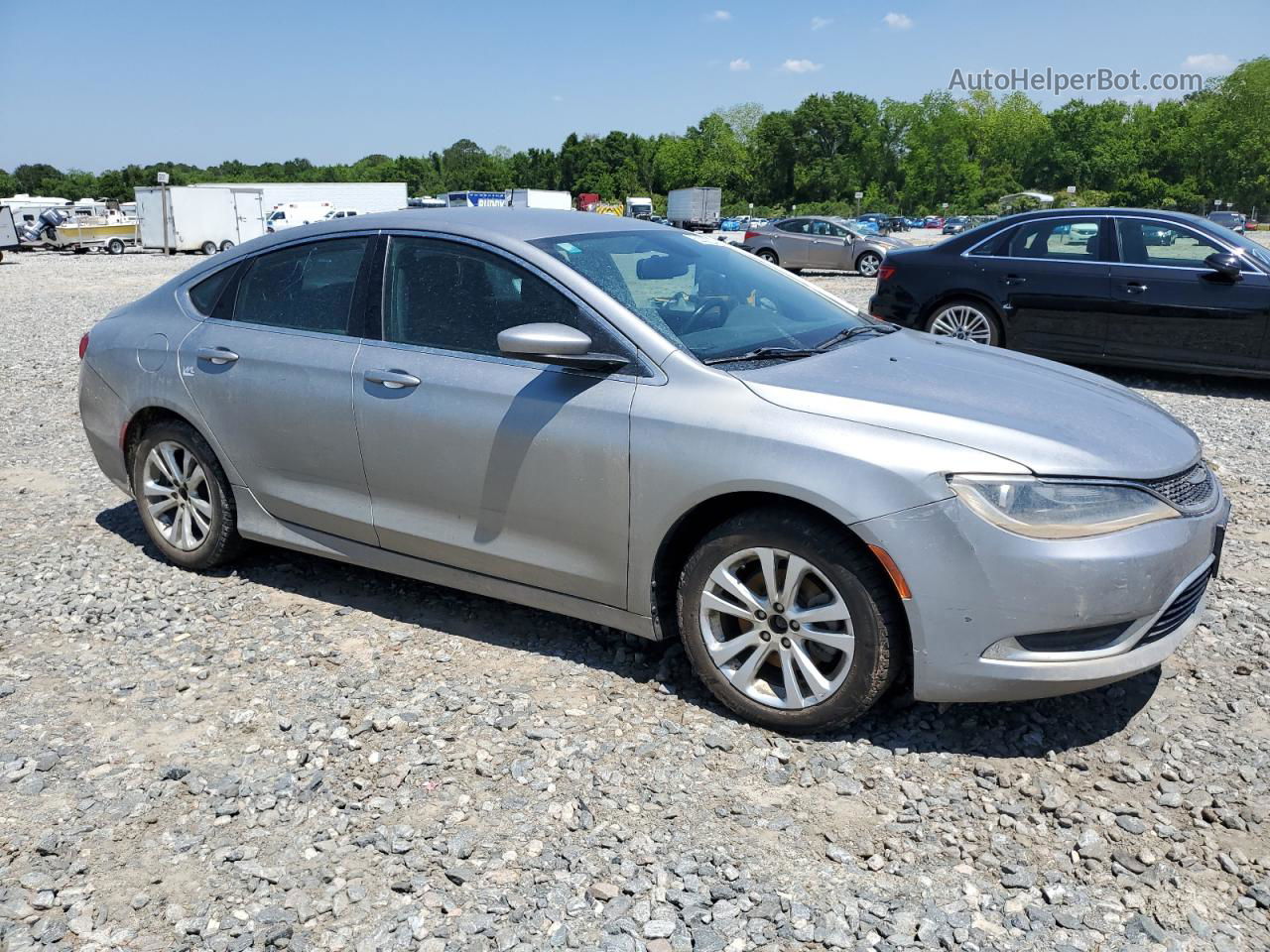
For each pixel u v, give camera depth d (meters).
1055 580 2.80
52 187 158.12
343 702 3.42
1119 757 3.06
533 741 3.17
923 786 2.92
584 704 3.38
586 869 2.58
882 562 2.90
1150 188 112.88
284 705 3.41
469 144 188.38
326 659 3.74
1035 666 2.88
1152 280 8.44
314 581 4.48
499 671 3.62
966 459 2.87
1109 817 2.77
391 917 2.42
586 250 3.71
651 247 3.96
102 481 6.18
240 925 2.40
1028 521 2.82
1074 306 8.80
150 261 35.47
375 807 2.84
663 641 3.77
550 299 3.50
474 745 3.14
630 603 3.40
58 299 19.30
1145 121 117.31
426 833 2.73
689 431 3.15
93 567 4.68
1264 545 4.84
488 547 3.65
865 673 3.00
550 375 3.45
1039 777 2.96
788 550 3.04
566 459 3.37
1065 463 2.88
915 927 2.38
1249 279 8.07
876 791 2.91
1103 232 8.77
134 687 3.55
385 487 3.85
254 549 4.75
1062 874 2.56
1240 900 2.45
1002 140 126.88
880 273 9.86
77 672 3.67
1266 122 102.56
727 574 3.18
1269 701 3.37
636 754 3.09
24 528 5.27
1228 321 8.18
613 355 3.36
